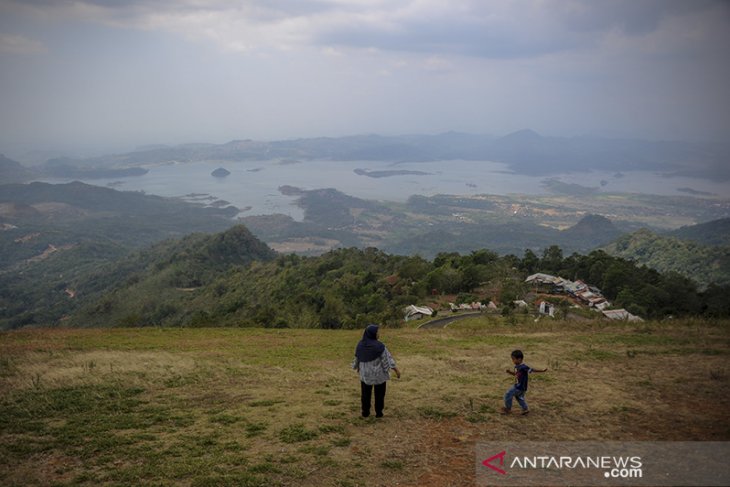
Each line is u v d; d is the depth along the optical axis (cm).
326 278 9369
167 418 1011
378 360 958
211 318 5394
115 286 15550
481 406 1056
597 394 1135
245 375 1475
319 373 1509
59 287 18800
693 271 11788
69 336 2777
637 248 14675
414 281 8462
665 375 1311
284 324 5466
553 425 930
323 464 764
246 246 17650
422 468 750
